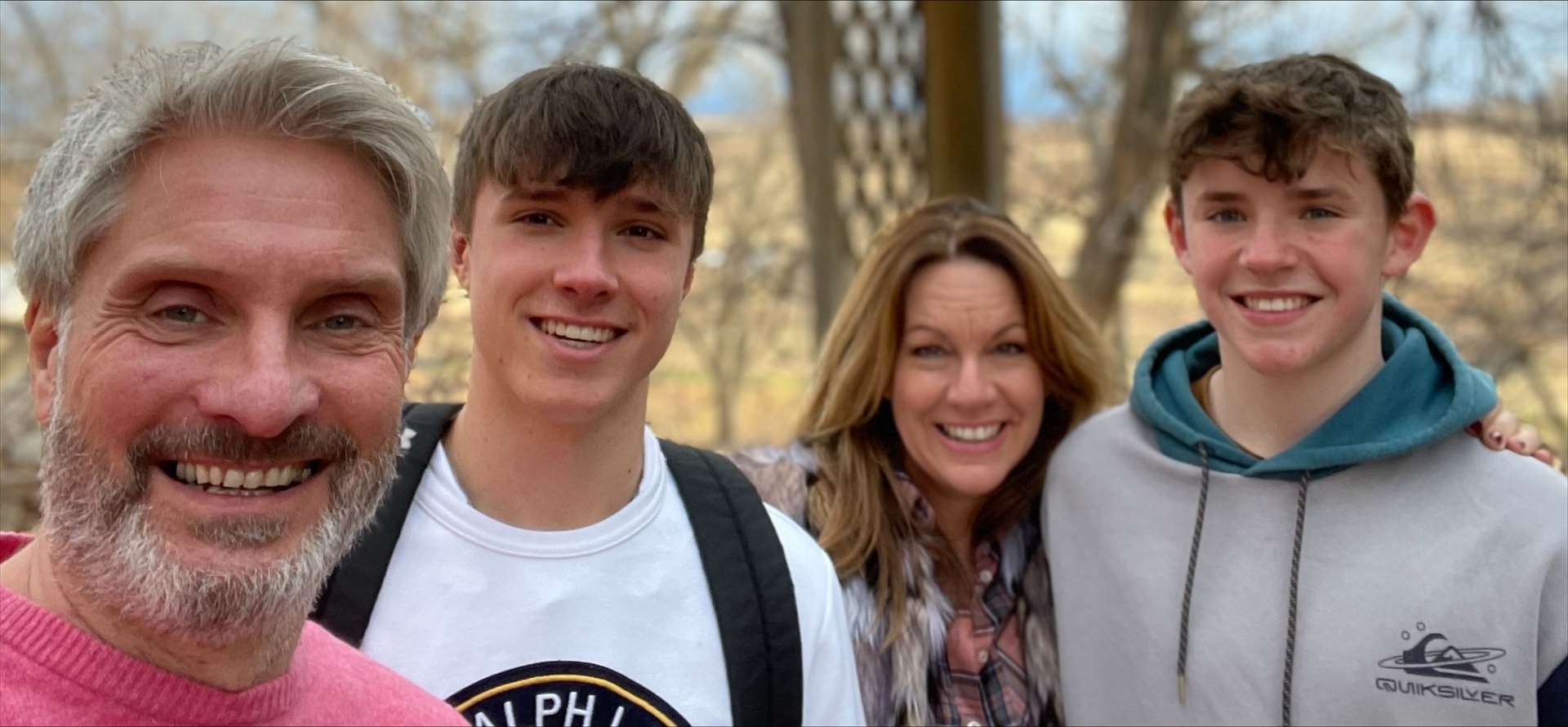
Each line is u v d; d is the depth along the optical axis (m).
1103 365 2.38
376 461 1.05
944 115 2.70
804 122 2.87
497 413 1.56
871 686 2.05
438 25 6.14
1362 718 1.80
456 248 1.64
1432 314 6.34
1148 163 6.75
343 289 0.98
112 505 0.94
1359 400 1.90
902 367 2.26
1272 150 1.81
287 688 1.05
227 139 0.94
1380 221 1.88
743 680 1.53
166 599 0.93
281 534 0.98
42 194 0.96
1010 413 2.25
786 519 1.75
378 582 1.50
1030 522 2.35
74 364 0.94
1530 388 6.43
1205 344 2.21
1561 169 5.35
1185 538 2.03
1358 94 1.84
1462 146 5.66
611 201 1.47
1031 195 7.64
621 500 1.60
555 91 1.48
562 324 1.49
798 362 9.40
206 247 0.92
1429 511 1.85
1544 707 1.73
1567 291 6.06
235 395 0.92
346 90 0.97
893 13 2.85
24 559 1.04
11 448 4.06
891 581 2.13
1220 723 1.91
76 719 0.92
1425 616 1.78
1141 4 6.61
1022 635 2.22
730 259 8.81
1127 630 2.05
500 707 1.46
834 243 2.89
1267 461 1.95
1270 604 1.92
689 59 6.70
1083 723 2.10
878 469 2.25
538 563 1.53
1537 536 1.75
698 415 10.46
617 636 1.52
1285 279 1.87
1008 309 2.23
